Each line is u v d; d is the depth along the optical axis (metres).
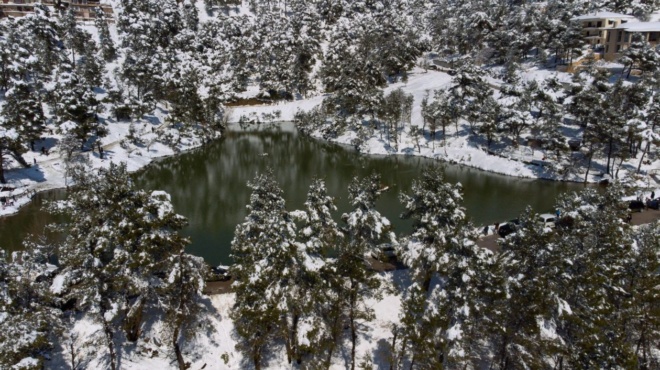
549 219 45.41
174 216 28.81
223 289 34.00
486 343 29.44
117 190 26.47
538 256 24.30
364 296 33.66
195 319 30.56
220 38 170.12
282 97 141.75
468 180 73.38
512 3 179.62
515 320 23.78
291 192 66.19
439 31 171.62
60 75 85.44
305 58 144.38
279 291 24.72
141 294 27.78
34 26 105.56
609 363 22.53
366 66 124.62
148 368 27.86
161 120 106.62
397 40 137.75
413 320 24.00
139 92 109.56
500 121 84.25
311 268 24.52
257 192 30.06
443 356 26.48
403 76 129.00
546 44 120.75
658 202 50.84
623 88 77.31
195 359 28.94
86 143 78.06
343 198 63.38
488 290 24.80
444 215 30.45
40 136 72.62
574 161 74.38
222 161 86.69
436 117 90.06
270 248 23.78
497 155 82.06
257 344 26.03
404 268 37.31
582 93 80.12
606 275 24.92
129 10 150.00
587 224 29.89
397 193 66.00
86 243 25.86
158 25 143.62
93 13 155.50
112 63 126.75
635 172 69.62
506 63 121.12
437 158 87.56
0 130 57.09
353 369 27.33
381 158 89.56
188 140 97.38
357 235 31.67
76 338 28.61
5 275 25.22
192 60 143.12
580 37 109.25
